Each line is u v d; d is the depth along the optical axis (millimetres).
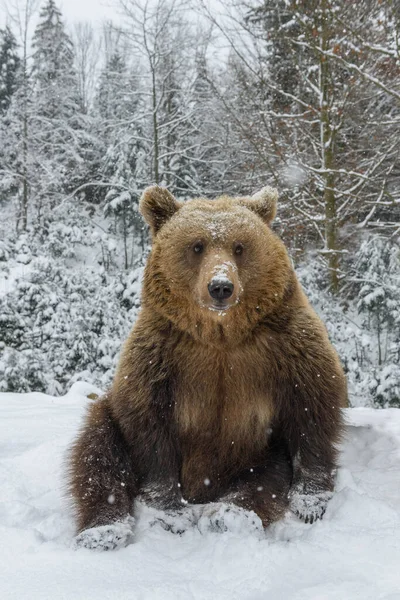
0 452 5254
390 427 5785
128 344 3904
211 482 3953
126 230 31219
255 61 19312
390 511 3330
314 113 18125
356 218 20469
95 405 4266
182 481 3934
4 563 2852
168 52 23828
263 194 4320
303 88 18734
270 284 3676
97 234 29281
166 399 3742
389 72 14789
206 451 3902
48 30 35844
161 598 2373
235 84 20734
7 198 33344
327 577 2541
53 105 33594
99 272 22719
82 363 16594
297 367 3686
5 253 22156
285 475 3797
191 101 26797
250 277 3639
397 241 18625
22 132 30938
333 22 15133
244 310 3654
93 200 36281
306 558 2766
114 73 27938
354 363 15867
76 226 30266
